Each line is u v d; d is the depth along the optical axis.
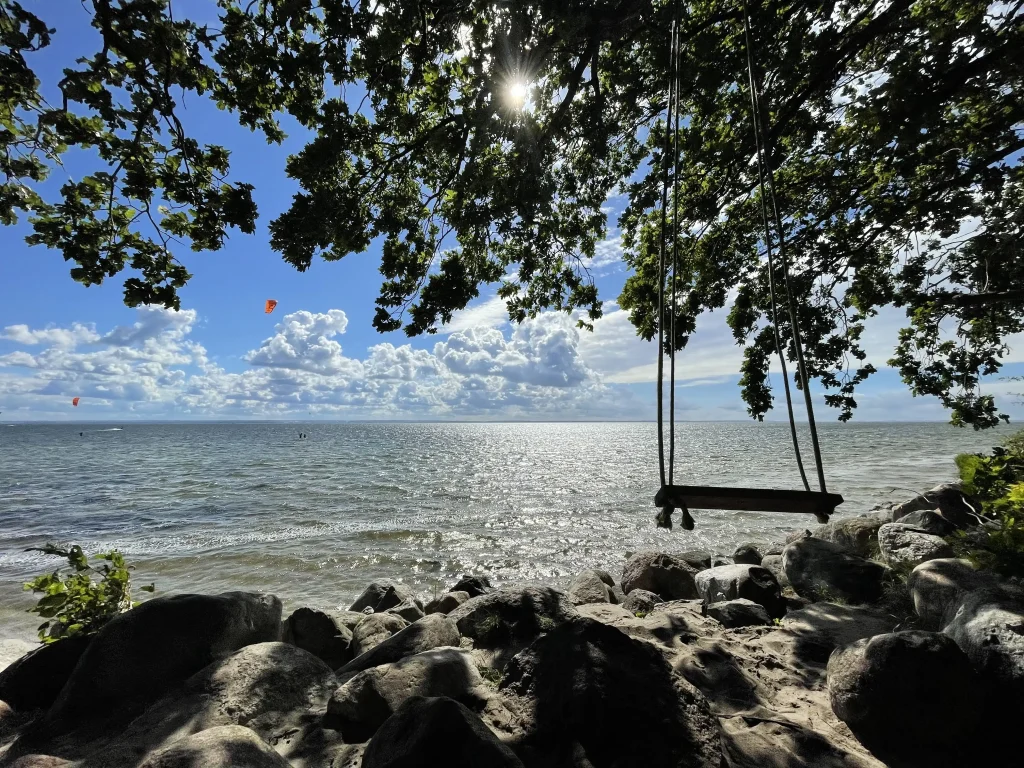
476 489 28.62
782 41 7.71
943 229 9.27
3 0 4.80
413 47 6.72
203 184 6.59
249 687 3.86
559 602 5.75
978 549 5.07
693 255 12.30
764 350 12.07
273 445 80.81
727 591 7.31
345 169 8.05
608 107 8.86
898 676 3.30
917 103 6.23
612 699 3.13
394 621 6.64
